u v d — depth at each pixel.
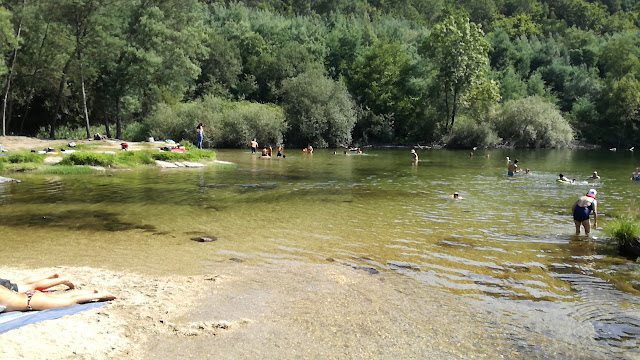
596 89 82.75
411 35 101.75
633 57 82.06
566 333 6.68
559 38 108.69
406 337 6.46
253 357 5.86
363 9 129.62
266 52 76.25
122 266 9.45
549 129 60.16
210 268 9.40
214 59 70.69
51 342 5.98
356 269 9.46
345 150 50.84
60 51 43.41
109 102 48.59
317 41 82.06
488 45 63.53
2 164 24.81
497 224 13.98
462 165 35.22
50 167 26.09
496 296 8.08
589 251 11.10
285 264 9.73
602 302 7.89
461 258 10.34
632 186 23.34
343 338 6.40
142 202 17.03
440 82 65.00
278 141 52.47
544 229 13.39
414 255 10.52
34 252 10.38
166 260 9.91
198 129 39.59
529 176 27.73
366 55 70.31
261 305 7.52
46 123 56.06
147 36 47.50
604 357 6.01
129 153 29.80
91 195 18.36
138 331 6.48
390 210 16.08
